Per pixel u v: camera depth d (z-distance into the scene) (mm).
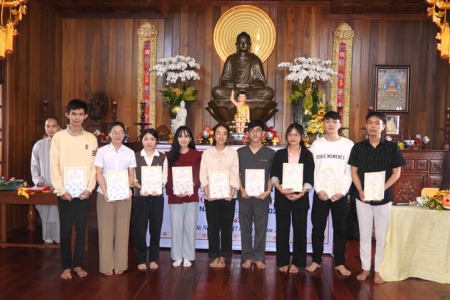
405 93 6555
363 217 3713
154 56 6707
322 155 3797
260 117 6164
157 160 3902
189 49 6703
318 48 6633
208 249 4215
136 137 6762
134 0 6098
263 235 3998
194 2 6660
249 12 6668
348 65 6605
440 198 3627
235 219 4625
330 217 4516
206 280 3641
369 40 6594
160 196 3924
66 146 3549
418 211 3617
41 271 3838
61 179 3551
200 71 6711
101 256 3727
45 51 6227
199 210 4602
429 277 3678
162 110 6742
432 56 6543
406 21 6559
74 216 3660
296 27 6645
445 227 3604
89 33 6746
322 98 5684
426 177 5746
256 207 3953
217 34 6684
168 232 4645
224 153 3922
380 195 3525
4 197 4359
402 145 5957
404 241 3646
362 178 3662
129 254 4465
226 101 6004
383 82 6578
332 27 6625
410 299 3279
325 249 4527
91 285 3484
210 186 3855
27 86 5703
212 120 6730
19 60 5488
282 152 3883
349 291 3434
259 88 6246
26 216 5691
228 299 3225
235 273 3844
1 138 5199
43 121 5988
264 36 6664
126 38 6734
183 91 5898
